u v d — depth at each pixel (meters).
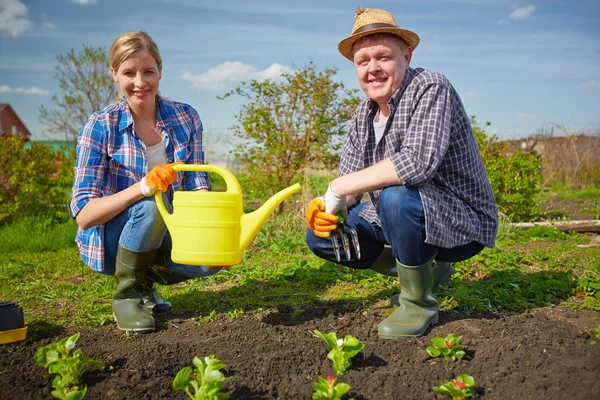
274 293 3.78
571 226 6.29
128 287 3.00
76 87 14.33
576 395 2.08
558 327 2.78
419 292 2.78
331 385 2.03
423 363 2.43
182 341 2.78
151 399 2.17
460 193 2.79
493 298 3.37
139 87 2.90
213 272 3.13
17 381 2.36
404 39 2.73
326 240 3.05
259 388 2.24
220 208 2.51
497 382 2.24
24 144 8.20
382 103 2.84
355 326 2.95
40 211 7.80
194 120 3.26
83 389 2.23
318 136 7.47
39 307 3.66
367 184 2.60
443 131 2.58
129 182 3.04
